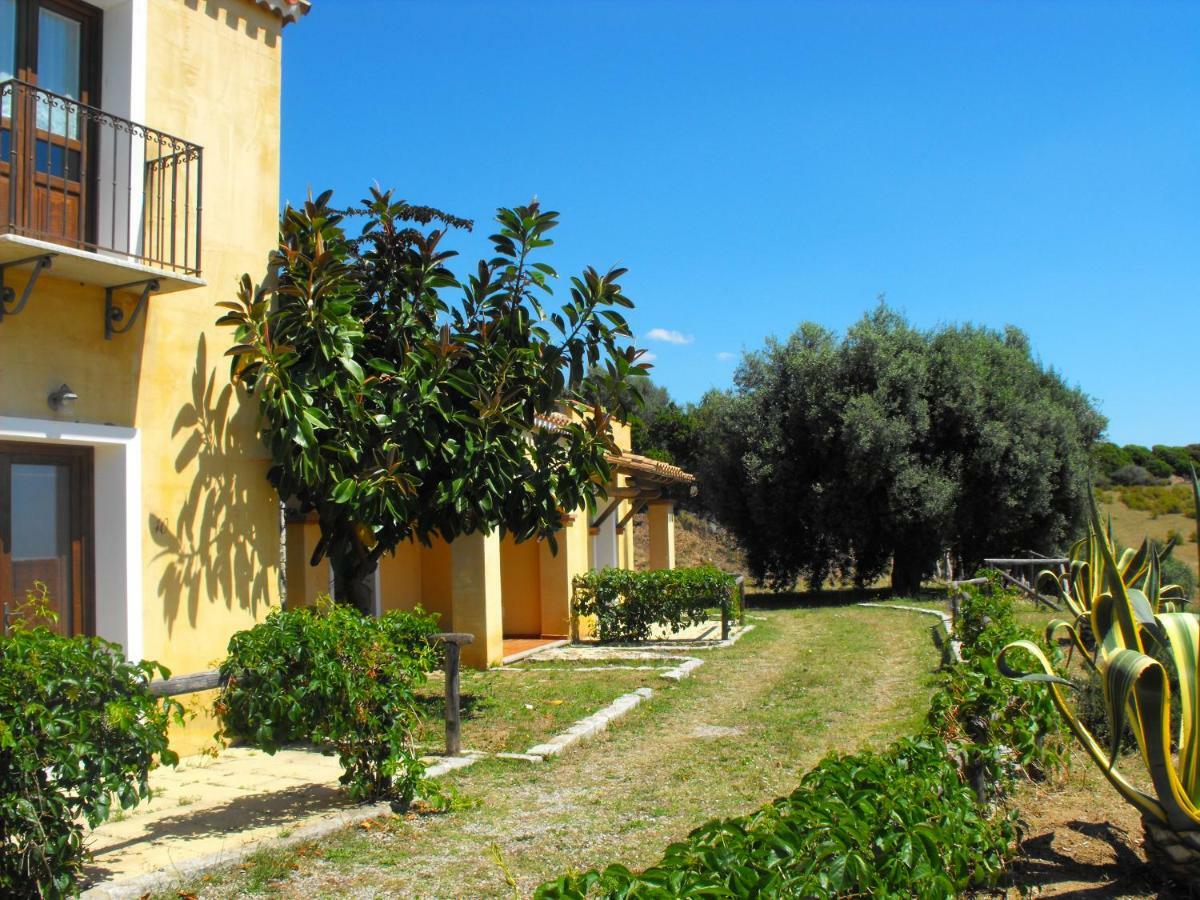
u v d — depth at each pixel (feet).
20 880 14.75
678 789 23.16
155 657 25.22
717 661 44.42
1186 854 15.34
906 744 15.60
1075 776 22.67
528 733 29.14
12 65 23.77
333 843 19.08
